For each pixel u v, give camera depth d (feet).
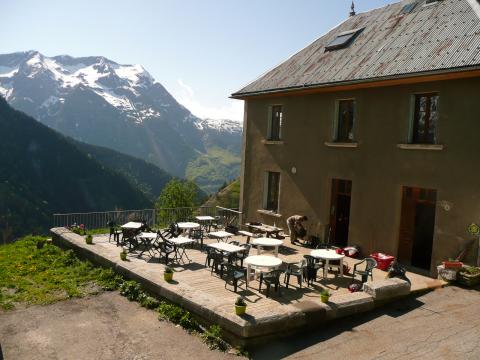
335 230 52.85
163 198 149.48
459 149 38.37
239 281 36.60
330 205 51.96
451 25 43.39
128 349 26.05
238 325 25.22
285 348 25.55
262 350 25.35
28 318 30.71
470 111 37.52
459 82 38.29
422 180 41.37
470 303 31.91
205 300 29.43
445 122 39.40
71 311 32.04
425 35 44.55
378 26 53.67
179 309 30.53
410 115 42.52
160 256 42.91
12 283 37.63
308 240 53.36
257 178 62.49
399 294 32.68
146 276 35.27
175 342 26.96
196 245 50.55
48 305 33.19
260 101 61.46
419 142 42.39
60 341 27.20
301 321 27.30
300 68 56.95
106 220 61.46
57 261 45.29
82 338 27.58
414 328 27.68
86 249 45.09
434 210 42.78
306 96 54.13
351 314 29.86
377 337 26.63
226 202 215.92
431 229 43.06
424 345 25.20
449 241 39.17
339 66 50.08
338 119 50.93
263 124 61.05
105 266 41.47
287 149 57.06
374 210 46.06
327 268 38.01
